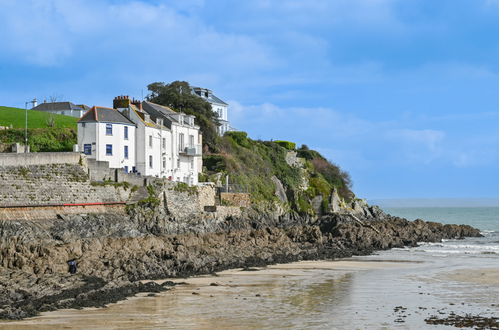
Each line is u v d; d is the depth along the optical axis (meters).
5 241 49.09
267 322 34.62
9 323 33.06
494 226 155.00
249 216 90.25
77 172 62.06
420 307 38.94
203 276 52.09
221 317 35.78
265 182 106.88
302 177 118.38
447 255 74.06
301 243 80.19
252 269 57.44
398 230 97.94
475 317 35.81
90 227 59.62
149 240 59.53
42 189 58.09
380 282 49.53
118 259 50.12
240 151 108.06
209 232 76.19
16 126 82.44
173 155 85.19
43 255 47.53
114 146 74.88
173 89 118.12
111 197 65.88
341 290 45.44
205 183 88.00
